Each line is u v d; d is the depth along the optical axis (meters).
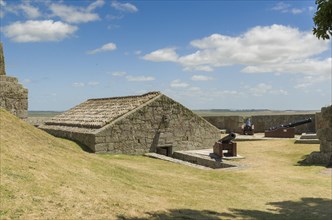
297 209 9.68
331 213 9.26
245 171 15.90
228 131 35.06
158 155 20.44
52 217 6.34
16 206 6.44
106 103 25.94
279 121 34.44
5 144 9.95
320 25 7.45
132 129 21.12
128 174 11.94
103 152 19.81
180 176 13.89
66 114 27.80
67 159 11.12
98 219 6.67
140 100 22.84
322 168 16.38
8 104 13.03
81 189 8.28
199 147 24.42
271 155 21.25
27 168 8.62
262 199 10.89
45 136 12.95
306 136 25.11
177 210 8.27
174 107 23.30
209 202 9.80
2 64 13.23
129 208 7.70
